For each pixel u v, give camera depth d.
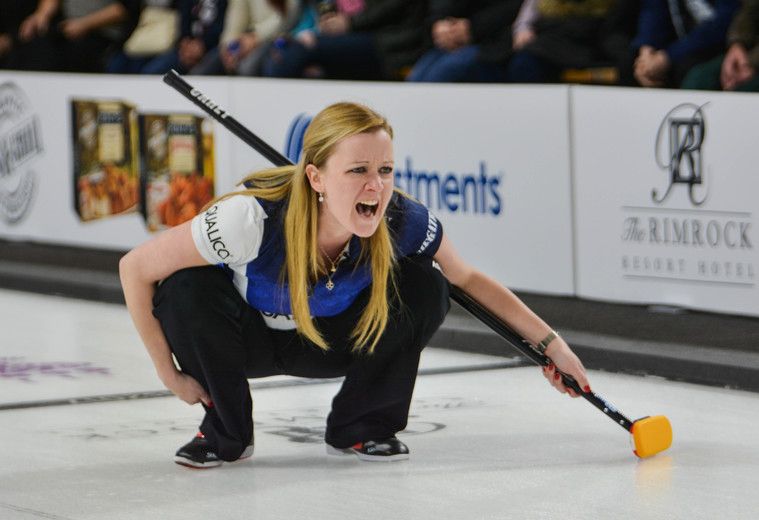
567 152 18.16
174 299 11.32
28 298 21.36
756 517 10.32
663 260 17.41
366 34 22.19
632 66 19.00
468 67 20.17
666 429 12.06
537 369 15.84
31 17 26.98
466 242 19.28
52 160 24.25
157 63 24.55
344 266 11.19
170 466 11.97
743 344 15.68
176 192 22.47
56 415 13.99
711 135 16.77
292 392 14.78
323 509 10.62
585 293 18.23
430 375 15.66
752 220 16.53
